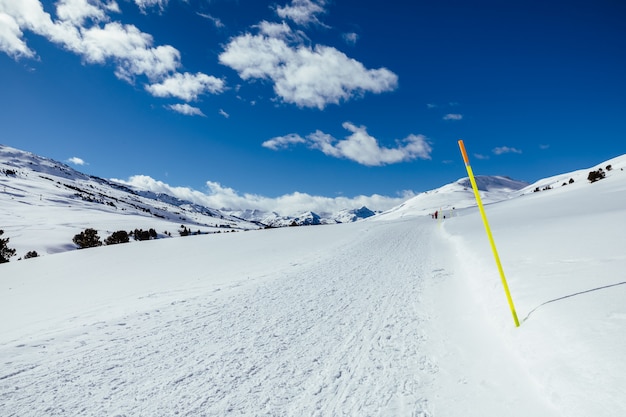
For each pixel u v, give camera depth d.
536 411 2.86
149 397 3.62
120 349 5.00
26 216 93.00
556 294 4.65
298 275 11.07
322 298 7.92
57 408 3.41
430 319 5.75
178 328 5.97
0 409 3.40
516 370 3.57
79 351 4.93
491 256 8.87
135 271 14.35
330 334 5.46
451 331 5.04
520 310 4.62
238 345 5.11
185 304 7.74
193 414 3.28
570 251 7.56
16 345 5.20
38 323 6.88
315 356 4.61
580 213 18.91
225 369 4.28
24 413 3.32
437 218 44.75
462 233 18.23
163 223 114.50
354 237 23.86
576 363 2.99
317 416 3.20
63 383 3.94
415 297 7.36
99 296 9.65
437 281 8.73
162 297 8.73
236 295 8.52
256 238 25.30
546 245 8.99
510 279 6.10
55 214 101.62
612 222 12.03
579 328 3.46
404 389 3.58
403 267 11.51
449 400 3.29
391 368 4.09
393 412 3.19
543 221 17.06
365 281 9.61
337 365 4.29
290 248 19.05
